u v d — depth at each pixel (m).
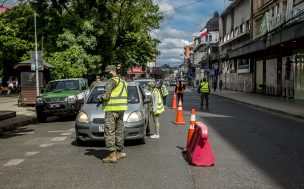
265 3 41.72
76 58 31.33
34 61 21.91
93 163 8.27
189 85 114.56
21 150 10.17
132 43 39.50
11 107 24.86
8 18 40.56
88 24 32.50
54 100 17.39
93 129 10.20
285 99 34.00
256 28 47.38
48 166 8.05
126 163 8.23
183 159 8.64
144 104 11.64
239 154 9.29
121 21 38.53
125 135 10.24
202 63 86.62
